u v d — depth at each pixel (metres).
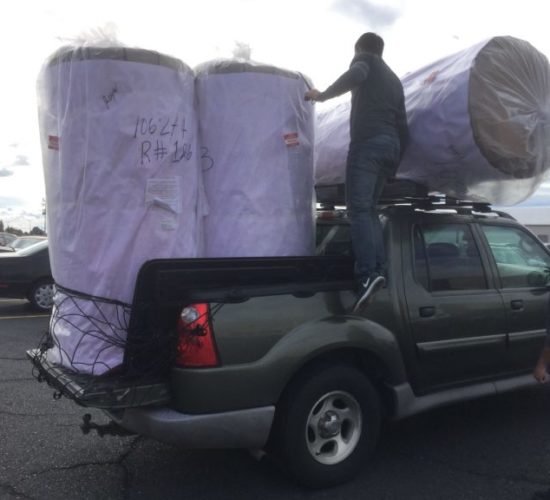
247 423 3.29
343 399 3.68
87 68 3.30
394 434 4.55
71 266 3.44
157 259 3.28
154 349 3.25
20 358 6.84
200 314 3.20
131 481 3.72
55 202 3.53
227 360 3.24
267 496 3.53
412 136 4.07
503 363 4.46
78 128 3.35
